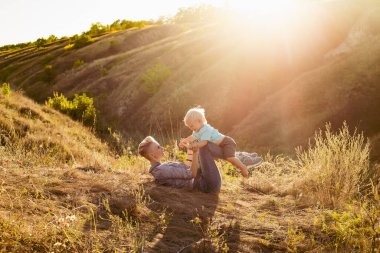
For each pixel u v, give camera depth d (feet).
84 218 11.79
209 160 16.60
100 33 274.36
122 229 11.04
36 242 9.73
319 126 68.39
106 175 17.12
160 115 95.09
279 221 13.43
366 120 66.39
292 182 18.20
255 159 18.52
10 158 18.42
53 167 18.13
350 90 73.36
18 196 12.31
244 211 14.43
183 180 16.80
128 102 110.11
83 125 76.64
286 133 69.87
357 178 16.33
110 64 159.02
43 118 58.29
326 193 15.70
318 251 10.93
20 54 265.75
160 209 13.67
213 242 11.09
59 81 162.91
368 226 11.74
